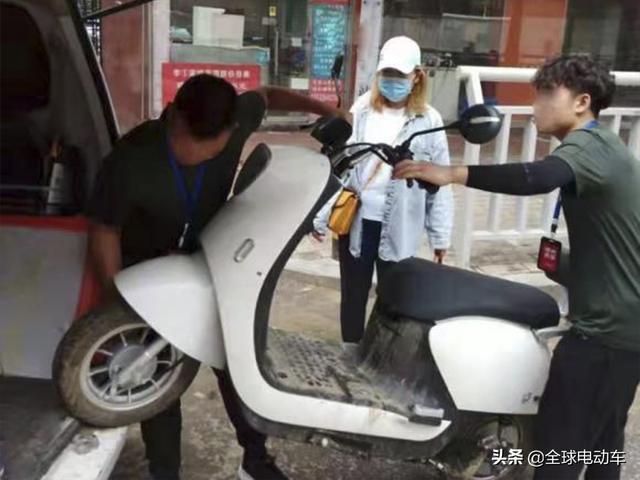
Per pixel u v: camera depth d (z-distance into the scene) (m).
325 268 5.61
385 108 3.64
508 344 2.67
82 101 3.40
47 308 2.64
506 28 11.28
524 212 5.66
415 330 2.72
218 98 2.39
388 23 10.81
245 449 2.87
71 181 3.18
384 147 2.55
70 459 2.19
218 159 2.58
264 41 9.38
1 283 2.68
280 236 2.39
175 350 2.48
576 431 2.57
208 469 3.20
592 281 2.47
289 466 3.26
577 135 2.42
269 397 2.49
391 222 3.63
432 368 2.67
